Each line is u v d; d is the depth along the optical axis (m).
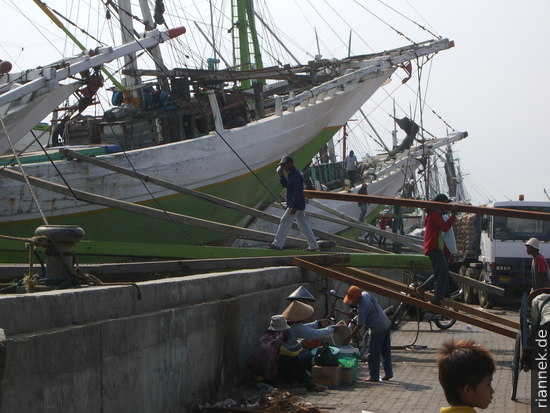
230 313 10.36
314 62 27.70
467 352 3.95
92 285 8.01
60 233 7.94
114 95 26.20
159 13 27.73
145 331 7.77
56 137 26.17
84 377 6.59
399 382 11.63
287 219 16.30
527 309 9.78
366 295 11.80
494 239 25.31
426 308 13.65
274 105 28.86
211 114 25.92
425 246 14.79
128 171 19.95
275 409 9.19
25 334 5.95
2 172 17.88
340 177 40.47
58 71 19.66
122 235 22.48
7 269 11.83
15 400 5.65
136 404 7.55
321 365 11.12
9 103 19.27
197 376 9.20
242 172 25.14
